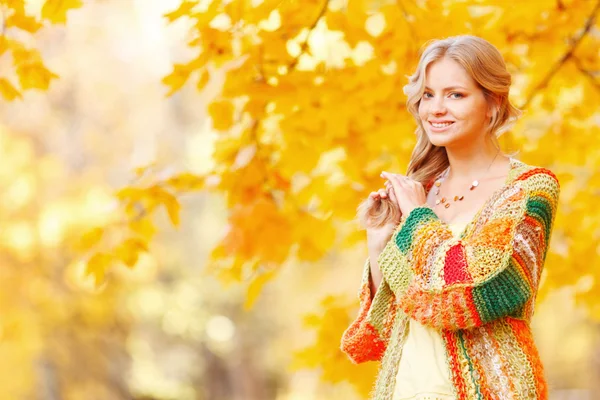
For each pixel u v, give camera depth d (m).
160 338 29.17
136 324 25.70
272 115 5.96
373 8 5.97
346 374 6.61
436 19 5.60
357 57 6.12
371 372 6.63
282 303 26.81
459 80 3.67
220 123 5.88
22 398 21.84
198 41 5.47
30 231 20.09
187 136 26.23
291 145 6.00
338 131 5.77
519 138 6.59
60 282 21.02
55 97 24.41
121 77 25.95
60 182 22.05
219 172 6.26
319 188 6.57
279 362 26.64
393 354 3.73
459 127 3.68
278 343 26.42
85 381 22.66
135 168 6.37
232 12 5.34
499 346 3.53
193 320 26.59
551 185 3.64
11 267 20.56
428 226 3.60
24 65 5.64
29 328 20.69
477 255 3.47
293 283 23.89
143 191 6.14
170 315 26.25
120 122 25.95
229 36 5.48
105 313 22.05
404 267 3.60
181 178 6.23
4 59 8.94
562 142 6.48
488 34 5.74
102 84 25.52
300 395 21.66
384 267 3.64
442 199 3.81
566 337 22.48
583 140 6.50
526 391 3.47
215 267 6.50
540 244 3.59
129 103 26.31
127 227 6.27
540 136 6.58
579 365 23.66
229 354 28.19
